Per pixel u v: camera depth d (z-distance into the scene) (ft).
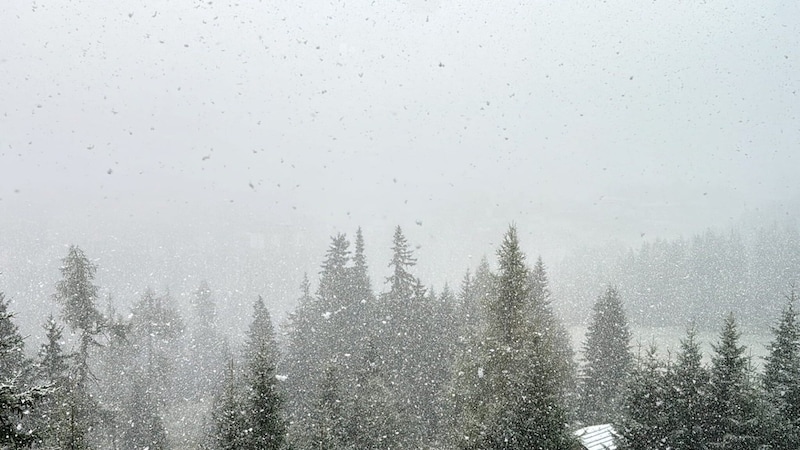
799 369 56.24
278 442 48.93
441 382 88.58
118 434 91.61
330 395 64.54
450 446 65.36
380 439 62.03
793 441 51.57
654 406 52.42
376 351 80.12
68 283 77.61
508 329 59.47
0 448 32.91
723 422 50.72
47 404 62.64
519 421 47.73
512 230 61.57
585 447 59.82
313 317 114.21
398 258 115.03
